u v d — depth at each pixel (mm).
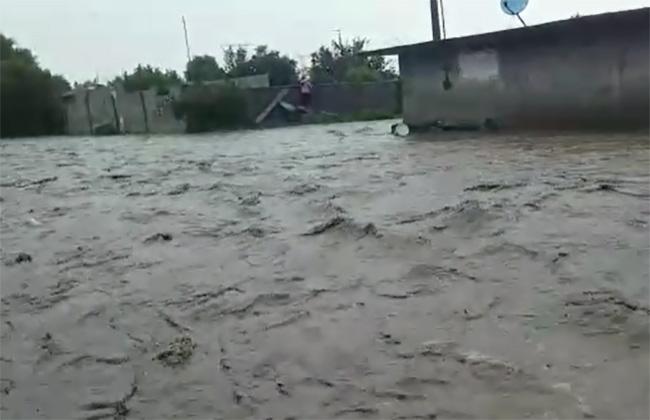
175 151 13367
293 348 2938
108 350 3094
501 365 2594
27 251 5074
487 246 4215
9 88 22359
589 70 10508
